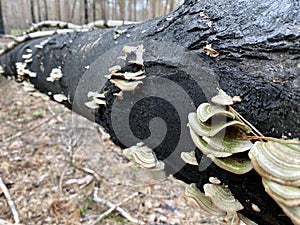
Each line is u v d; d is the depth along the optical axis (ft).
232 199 0.77
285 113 0.60
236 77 0.68
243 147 0.63
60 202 2.19
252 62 0.66
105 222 2.03
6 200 2.17
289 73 0.60
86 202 2.19
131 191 2.35
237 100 0.65
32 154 2.76
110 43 1.11
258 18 0.68
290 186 0.54
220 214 0.86
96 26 1.78
